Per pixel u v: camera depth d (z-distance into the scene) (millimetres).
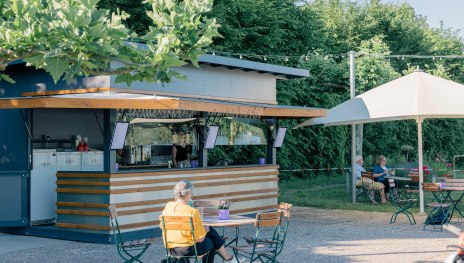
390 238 12258
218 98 15617
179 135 15391
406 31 45062
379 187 18453
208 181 13961
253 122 16516
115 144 11961
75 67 6438
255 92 16938
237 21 26844
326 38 35344
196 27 7684
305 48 31438
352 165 18828
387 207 17547
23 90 13578
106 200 11914
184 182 8055
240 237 12445
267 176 15758
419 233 12891
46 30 6371
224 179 14406
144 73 7457
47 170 13500
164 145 15281
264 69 16391
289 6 31547
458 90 15617
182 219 7785
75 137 15148
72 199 12438
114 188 11930
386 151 33281
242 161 25234
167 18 7426
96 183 12008
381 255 10461
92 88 12812
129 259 10016
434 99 15227
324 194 21594
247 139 16344
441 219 13805
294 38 31688
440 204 13516
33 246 11750
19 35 6477
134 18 23547
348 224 14328
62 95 12297
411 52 45031
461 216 15031
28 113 13109
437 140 37781
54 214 13586
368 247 11242
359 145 23906
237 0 26766
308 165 28125
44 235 12797
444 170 25906
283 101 25266
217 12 25375
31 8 6488
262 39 27938
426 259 10094
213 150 23141
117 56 6984
